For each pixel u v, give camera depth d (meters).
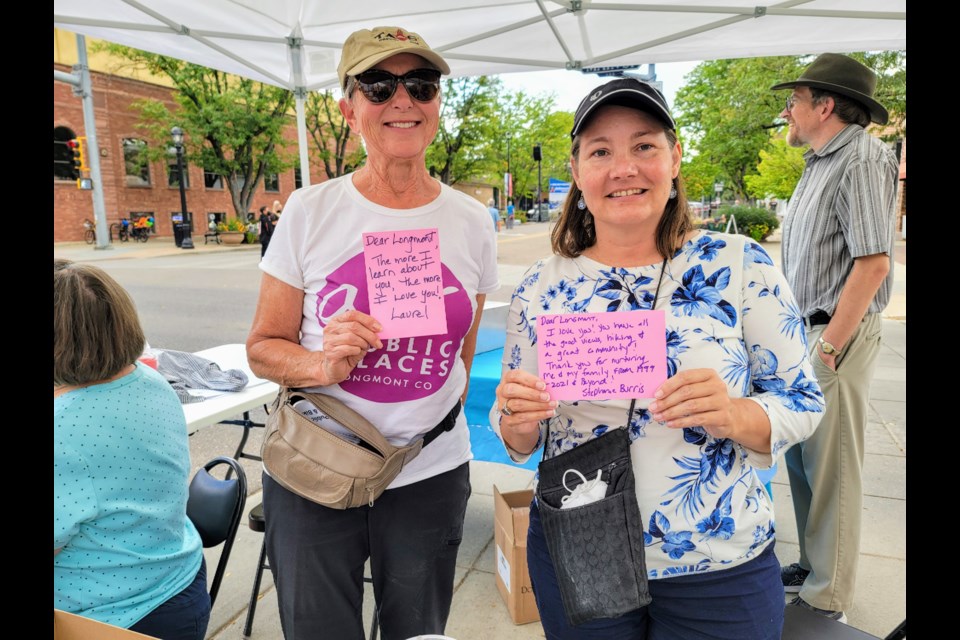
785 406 1.15
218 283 12.10
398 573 1.64
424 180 1.62
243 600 2.57
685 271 1.24
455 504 1.71
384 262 1.45
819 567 2.27
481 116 25.38
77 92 18.61
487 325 4.30
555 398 1.21
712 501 1.19
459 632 2.35
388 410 1.56
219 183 27.66
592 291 1.30
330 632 1.60
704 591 1.21
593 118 1.22
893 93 13.36
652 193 1.21
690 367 1.20
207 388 2.64
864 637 1.43
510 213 34.59
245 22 3.46
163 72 22.70
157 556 1.50
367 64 1.41
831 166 2.18
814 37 3.69
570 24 3.59
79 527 1.36
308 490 1.47
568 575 1.19
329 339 1.39
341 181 1.58
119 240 23.59
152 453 1.47
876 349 2.19
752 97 18.70
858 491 2.21
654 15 3.45
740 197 26.12
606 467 1.21
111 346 1.39
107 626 0.99
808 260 2.26
